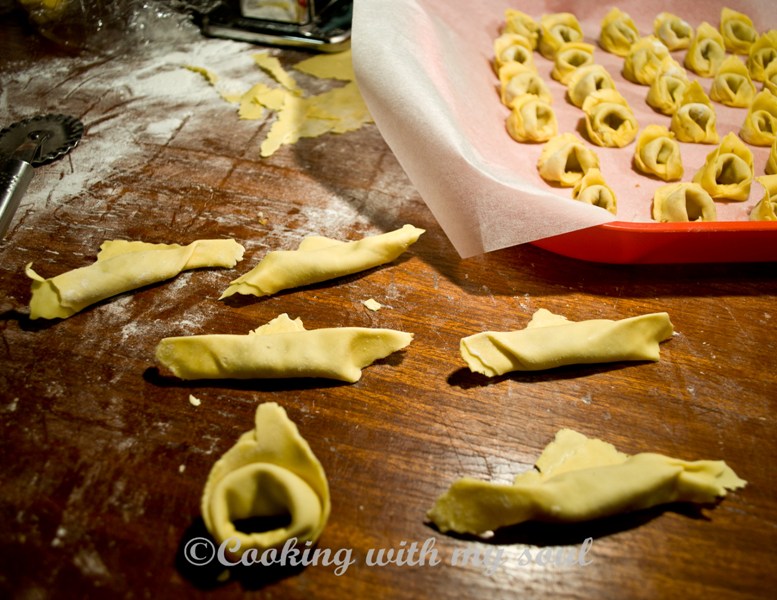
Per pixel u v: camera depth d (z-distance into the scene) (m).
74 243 1.61
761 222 1.49
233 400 1.29
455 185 1.55
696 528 1.14
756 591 1.07
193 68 2.23
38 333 1.40
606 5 2.54
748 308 1.54
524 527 1.13
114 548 1.07
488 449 1.24
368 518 1.13
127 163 1.85
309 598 1.03
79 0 2.25
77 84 2.16
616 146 1.98
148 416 1.26
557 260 1.64
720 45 2.32
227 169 1.85
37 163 1.83
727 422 1.30
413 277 1.58
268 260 1.51
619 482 1.12
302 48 2.34
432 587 1.05
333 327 1.45
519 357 1.34
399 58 1.74
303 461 1.08
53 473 1.17
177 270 1.52
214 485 1.07
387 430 1.26
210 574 1.05
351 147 1.95
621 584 1.07
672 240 1.50
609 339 1.38
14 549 1.07
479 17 2.38
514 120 1.97
